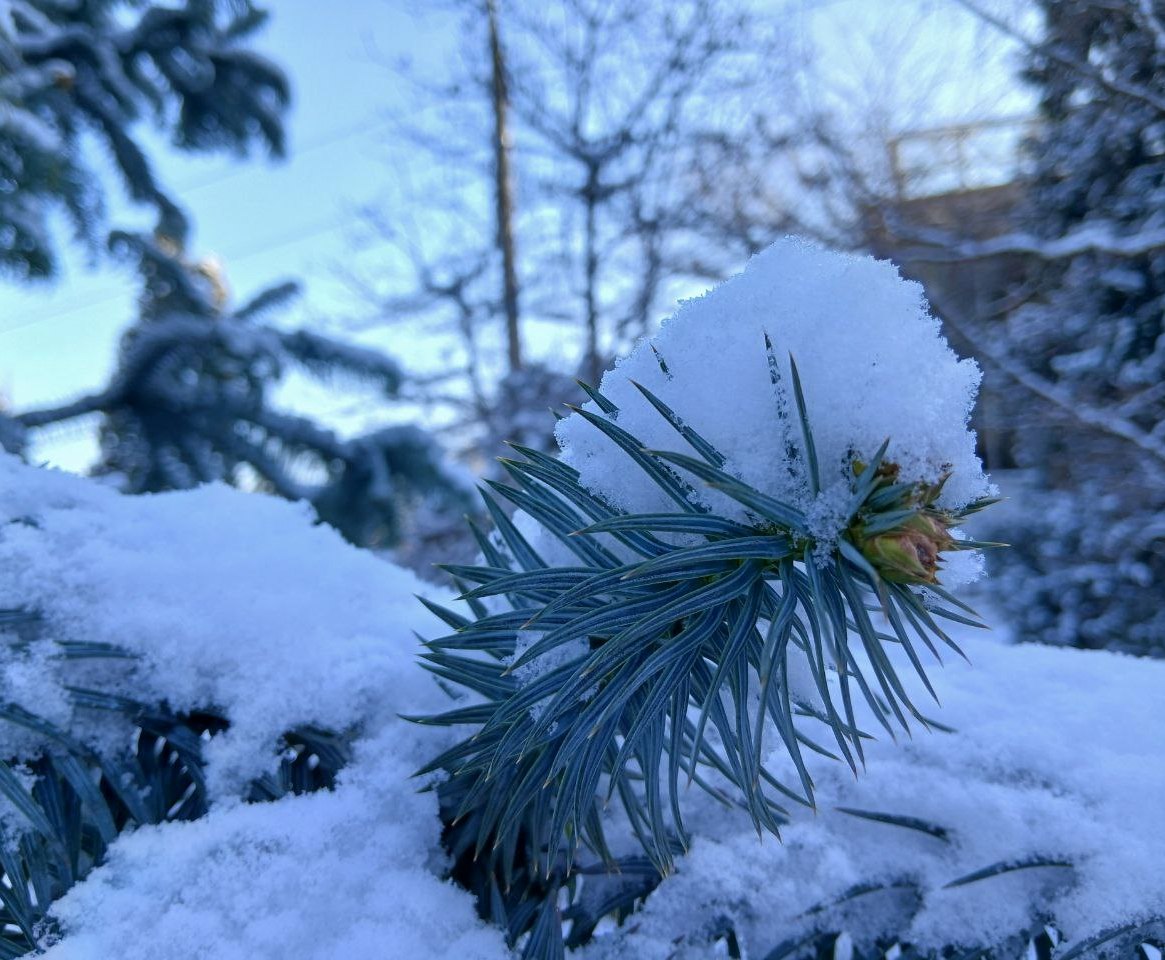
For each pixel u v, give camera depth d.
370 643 0.30
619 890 0.26
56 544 0.29
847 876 0.25
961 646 0.33
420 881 0.25
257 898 0.23
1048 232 2.70
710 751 0.25
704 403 0.21
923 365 0.20
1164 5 2.38
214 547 0.31
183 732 0.27
